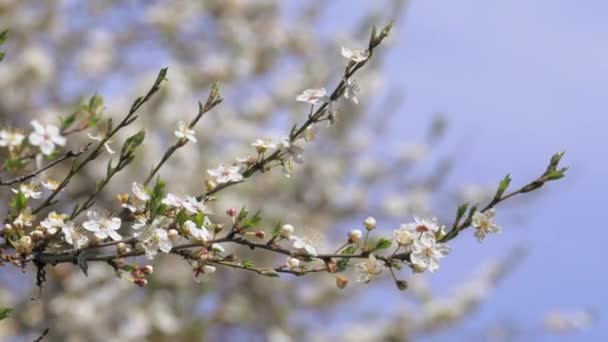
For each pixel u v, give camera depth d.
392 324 12.54
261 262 11.85
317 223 12.09
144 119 10.09
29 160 3.48
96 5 12.31
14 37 11.66
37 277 3.08
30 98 10.74
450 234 3.05
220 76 12.30
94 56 12.16
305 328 12.49
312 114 3.14
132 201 3.11
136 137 3.11
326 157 12.59
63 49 12.09
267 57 13.23
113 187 9.77
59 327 10.55
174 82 10.55
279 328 12.07
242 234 3.08
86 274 2.99
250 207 11.39
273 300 12.19
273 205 11.73
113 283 10.86
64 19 12.10
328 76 12.42
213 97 3.18
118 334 10.69
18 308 10.45
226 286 11.91
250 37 13.21
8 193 9.39
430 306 12.57
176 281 11.29
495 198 3.10
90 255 3.09
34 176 3.29
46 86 11.01
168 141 10.66
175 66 10.88
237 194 11.30
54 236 3.06
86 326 10.56
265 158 3.33
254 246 3.08
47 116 10.32
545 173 3.08
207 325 11.63
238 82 12.65
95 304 10.62
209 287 11.38
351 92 3.07
